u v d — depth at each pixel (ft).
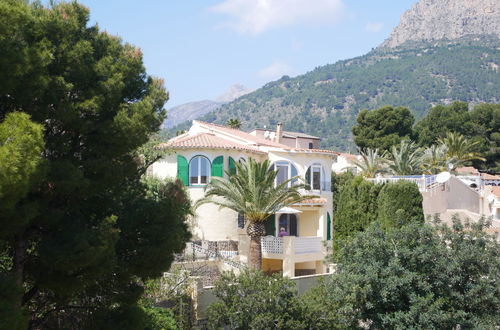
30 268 51.57
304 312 72.08
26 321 44.01
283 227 133.69
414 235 81.35
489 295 76.59
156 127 60.59
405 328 74.08
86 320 57.77
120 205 58.80
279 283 72.28
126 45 60.95
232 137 140.26
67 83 50.98
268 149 132.26
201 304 78.28
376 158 202.90
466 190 167.02
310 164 134.10
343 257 83.20
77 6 56.85
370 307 75.77
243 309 70.95
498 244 81.46
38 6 54.29
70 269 47.78
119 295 56.95
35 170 41.24
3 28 43.60
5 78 44.27
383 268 78.02
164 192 68.13
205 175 122.21
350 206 125.49
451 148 236.43
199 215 120.98
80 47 53.01
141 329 57.21
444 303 77.97
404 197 118.32
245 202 102.63
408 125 288.92
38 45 48.83
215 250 113.29
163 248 54.95
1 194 38.99
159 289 76.33
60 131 53.62
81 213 55.52
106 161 53.88
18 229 47.55
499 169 272.72
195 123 150.41
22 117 41.63
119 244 55.47
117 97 55.31
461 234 82.79
